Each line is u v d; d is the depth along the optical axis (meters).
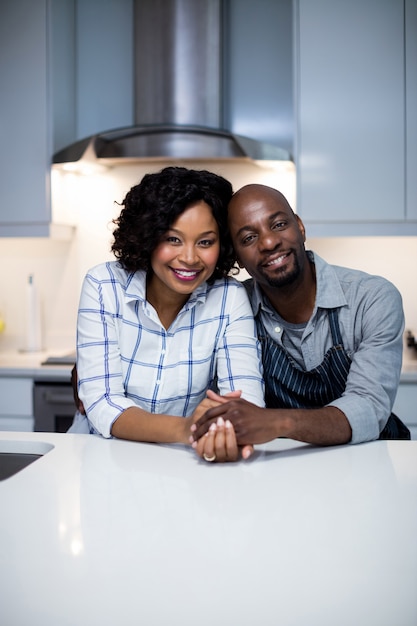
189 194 1.41
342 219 2.89
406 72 2.82
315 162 2.89
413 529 0.93
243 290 1.62
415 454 1.33
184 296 1.56
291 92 3.21
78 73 3.35
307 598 0.74
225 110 3.25
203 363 1.58
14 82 3.03
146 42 3.00
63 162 2.97
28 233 3.06
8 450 1.47
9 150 3.05
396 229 2.87
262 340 1.69
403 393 2.69
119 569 0.81
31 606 0.72
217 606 0.72
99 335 1.53
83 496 1.08
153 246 1.43
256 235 1.50
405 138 2.84
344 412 1.40
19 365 2.94
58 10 3.09
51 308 3.41
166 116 3.01
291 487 1.12
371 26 2.83
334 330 1.60
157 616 0.70
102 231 3.34
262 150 2.88
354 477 1.17
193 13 2.97
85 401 1.52
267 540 0.89
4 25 3.03
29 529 0.94
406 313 3.19
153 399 1.58
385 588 0.76
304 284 1.58
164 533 0.92
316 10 2.85
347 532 0.92
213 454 1.25
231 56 3.24
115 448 1.38
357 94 2.85
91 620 0.70
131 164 3.28
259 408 1.33
